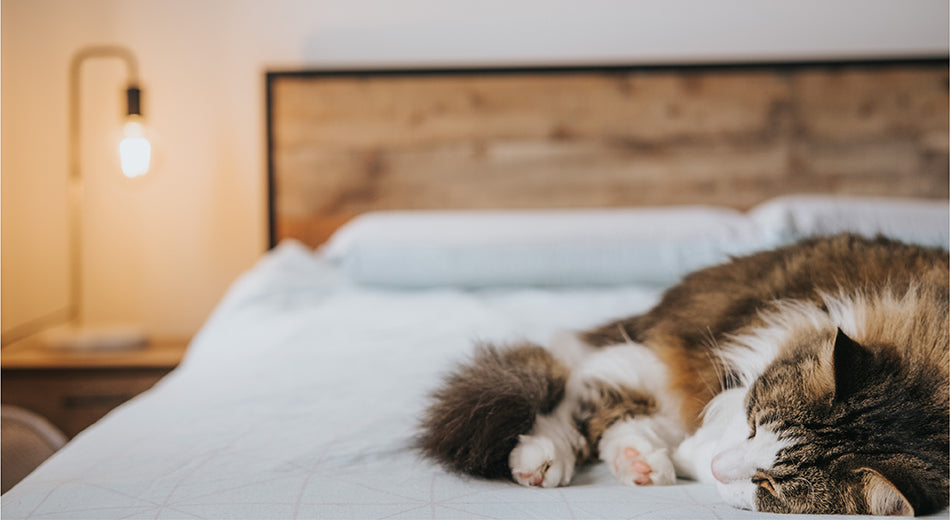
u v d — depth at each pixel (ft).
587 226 7.36
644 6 8.31
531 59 8.45
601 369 3.55
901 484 2.35
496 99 8.41
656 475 3.10
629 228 7.29
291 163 8.48
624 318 4.35
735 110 8.24
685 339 3.56
